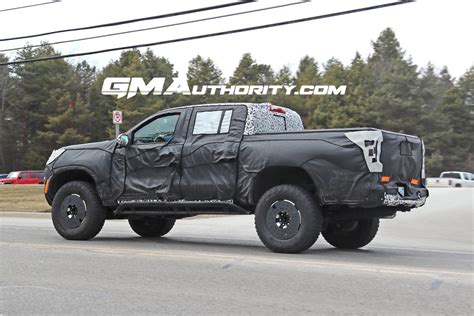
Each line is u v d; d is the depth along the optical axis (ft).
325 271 22.90
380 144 26.16
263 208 27.86
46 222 50.24
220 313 16.96
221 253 27.94
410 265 25.26
